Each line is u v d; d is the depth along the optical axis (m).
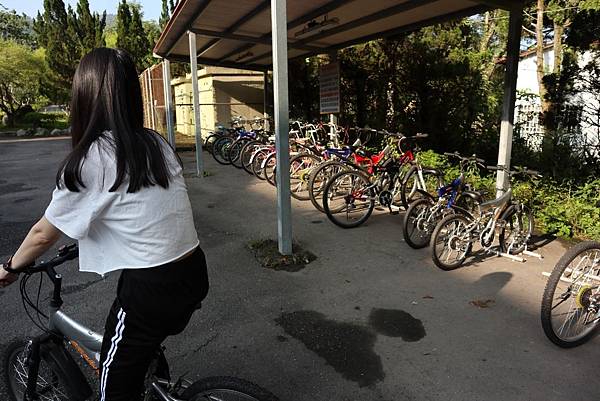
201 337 2.83
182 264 1.39
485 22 15.16
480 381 2.39
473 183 5.94
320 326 2.95
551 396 2.27
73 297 3.43
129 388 1.44
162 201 1.33
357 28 6.75
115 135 1.28
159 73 15.07
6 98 25.25
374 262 4.03
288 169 3.95
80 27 23.81
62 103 25.75
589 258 2.67
